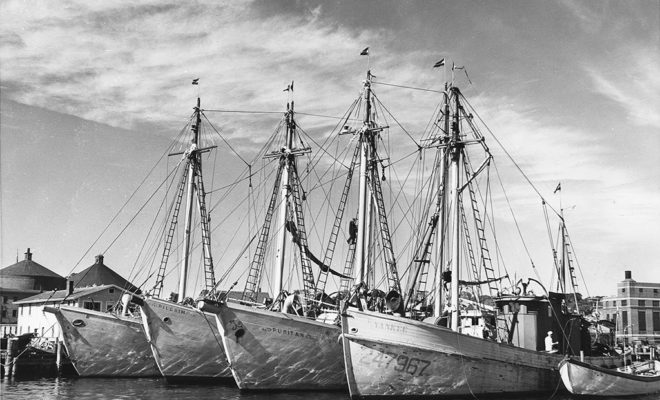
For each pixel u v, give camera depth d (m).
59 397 36.47
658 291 138.38
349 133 43.09
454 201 36.75
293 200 46.38
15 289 106.94
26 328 82.38
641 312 136.25
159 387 40.69
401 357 31.84
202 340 41.94
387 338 31.77
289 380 37.31
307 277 46.56
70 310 46.03
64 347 51.34
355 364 31.92
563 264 59.06
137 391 38.69
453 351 32.47
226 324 35.69
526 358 35.59
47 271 115.88
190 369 42.06
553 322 39.72
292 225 45.50
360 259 39.53
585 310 58.28
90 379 46.09
